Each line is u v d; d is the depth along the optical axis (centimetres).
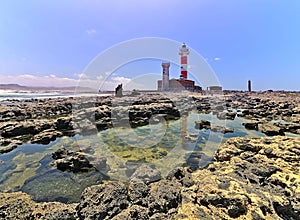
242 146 1105
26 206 674
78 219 647
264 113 2606
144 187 743
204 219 605
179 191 725
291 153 962
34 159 1216
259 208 629
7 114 2408
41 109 2778
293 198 700
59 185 920
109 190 715
